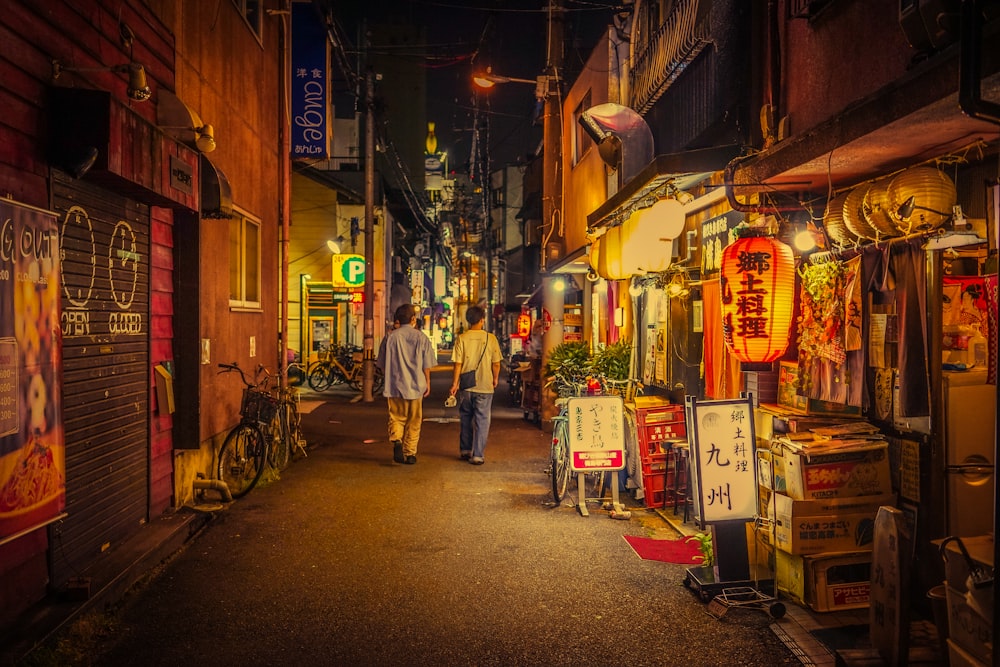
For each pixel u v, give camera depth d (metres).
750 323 5.83
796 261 6.38
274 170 13.00
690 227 9.23
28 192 5.21
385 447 13.13
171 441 8.16
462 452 11.98
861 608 5.61
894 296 5.39
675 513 8.48
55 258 5.19
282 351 12.27
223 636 5.13
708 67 9.40
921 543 5.32
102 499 6.38
